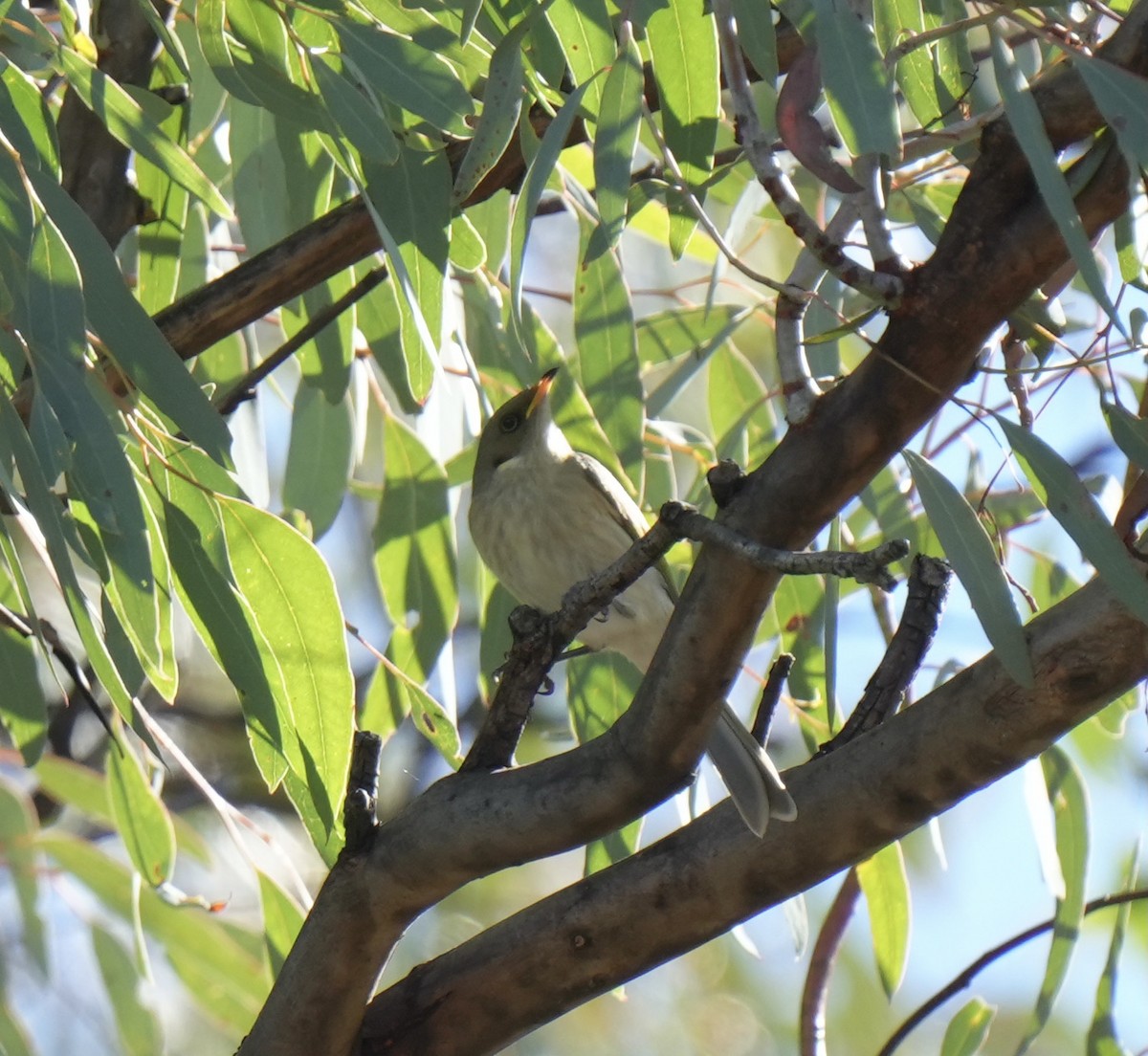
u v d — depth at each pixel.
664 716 4.77
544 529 8.34
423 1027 5.43
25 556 11.06
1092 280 4.08
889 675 5.34
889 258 4.46
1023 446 4.66
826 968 7.07
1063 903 7.18
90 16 7.74
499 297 8.55
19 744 7.12
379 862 5.16
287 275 7.02
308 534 8.29
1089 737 9.91
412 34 6.52
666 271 11.50
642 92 5.34
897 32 6.16
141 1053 8.94
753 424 9.00
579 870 11.97
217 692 12.66
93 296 5.36
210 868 9.41
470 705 12.68
